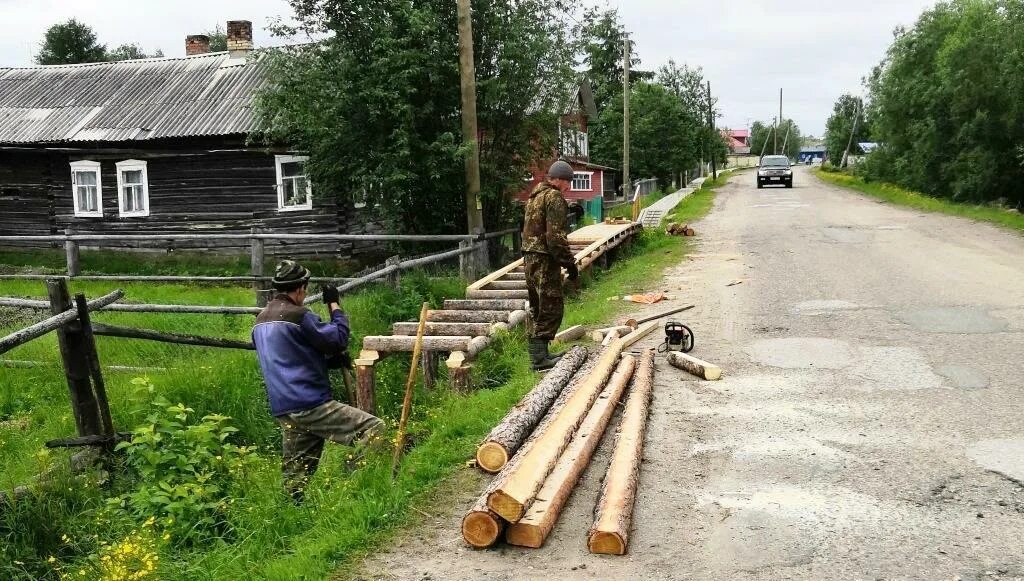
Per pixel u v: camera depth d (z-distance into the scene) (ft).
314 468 16.89
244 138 55.52
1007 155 70.64
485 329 25.54
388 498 14.02
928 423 17.20
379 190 43.29
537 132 48.11
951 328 25.99
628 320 27.76
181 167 59.93
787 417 17.95
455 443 16.87
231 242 59.21
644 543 12.19
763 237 54.75
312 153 45.29
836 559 11.50
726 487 14.24
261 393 22.44
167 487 14.99
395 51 41.06
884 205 80.69
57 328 16.52
